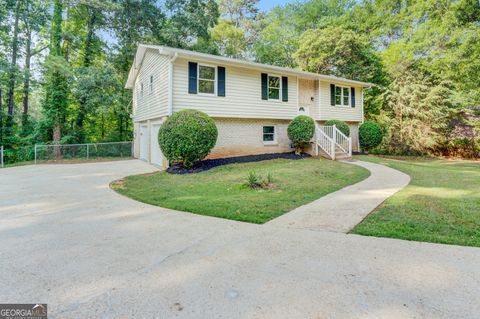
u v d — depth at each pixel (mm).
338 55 20094
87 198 6336
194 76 11445
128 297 2361
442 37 17219
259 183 7227
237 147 13047
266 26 31047
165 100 11195
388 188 6867
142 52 13672
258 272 2764
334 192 6539
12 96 18109
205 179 8531
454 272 2707
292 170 9688
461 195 5910
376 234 3799
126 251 3359
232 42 28797
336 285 2486
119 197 6434
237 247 3428
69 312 2164
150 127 13727
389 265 2875
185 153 9844
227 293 2389
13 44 17641
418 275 2654
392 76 19312
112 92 18422
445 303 2197
